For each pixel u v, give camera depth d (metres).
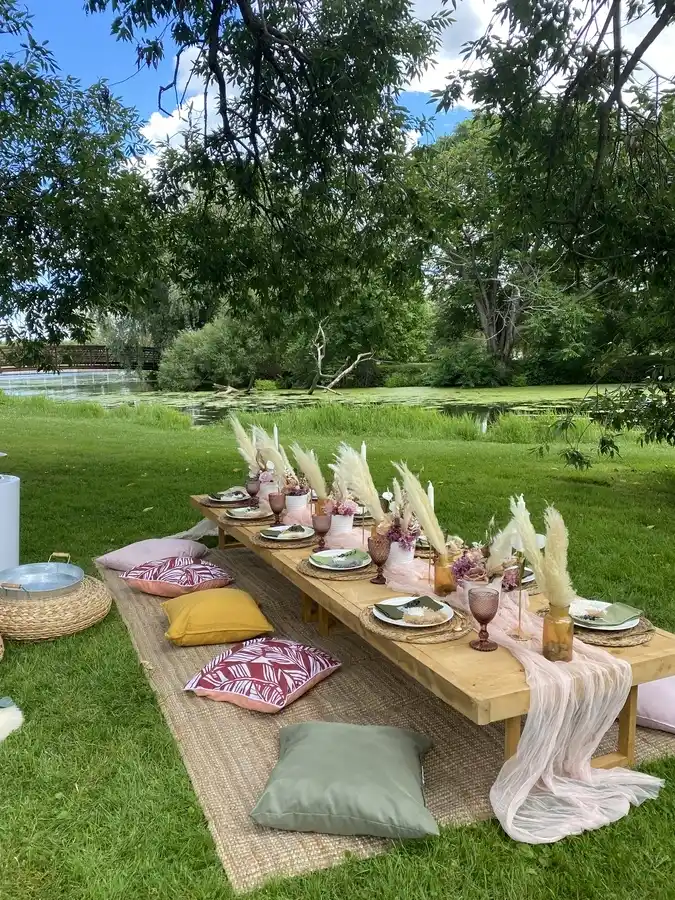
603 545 5.07
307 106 6.14
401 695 2.79
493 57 4.71
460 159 14.90
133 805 2.07
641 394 7.22
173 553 4.49
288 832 1.97
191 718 2.59
